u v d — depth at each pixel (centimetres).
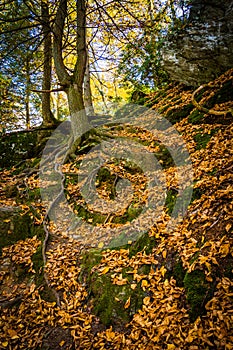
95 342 255
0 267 383
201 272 241
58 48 648
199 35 624
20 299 331
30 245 419
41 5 661
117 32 819
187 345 202
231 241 243
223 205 292
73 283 332
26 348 271
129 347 232
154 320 238
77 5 639
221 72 631
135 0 786
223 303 208
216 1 615
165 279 273
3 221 441
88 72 994
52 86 1166
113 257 337
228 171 335
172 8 729
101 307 286
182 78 724
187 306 232
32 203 507
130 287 284
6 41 709
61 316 296
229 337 188
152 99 870
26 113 1190
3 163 764
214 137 450
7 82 880
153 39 779
